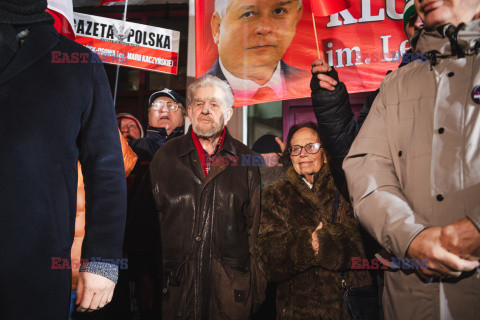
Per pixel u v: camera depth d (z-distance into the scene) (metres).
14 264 0.95
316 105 1.61
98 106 1.19
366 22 2.71
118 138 1.23
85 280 1.11
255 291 1.94
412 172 1.05
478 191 0.92
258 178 2.03
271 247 1.77
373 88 2.69
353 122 1.64
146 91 4.27
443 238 0.86
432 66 1.08
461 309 0.93
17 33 1.10
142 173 2.69
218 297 1.81
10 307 0.95
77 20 3.35
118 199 1.16
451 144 0.98
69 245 1.07
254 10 2.92
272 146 3.29
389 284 1.09
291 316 1.68
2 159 0.97
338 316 1.63
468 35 0.99
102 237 1.13
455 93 1.01
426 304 0.97
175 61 3.51
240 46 2.94
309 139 1.95
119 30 3.41
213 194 1.93
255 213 1.95
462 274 0.93
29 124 1.01
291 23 2.87
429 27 1.08
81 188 1.55
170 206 1.91
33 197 0.99
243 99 2.94
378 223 1.01
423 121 1.06
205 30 3.00
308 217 1.82
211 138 2.09
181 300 1.80
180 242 1.86
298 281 1.70
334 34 2.78
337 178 1.82
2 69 1.05
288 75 2.87
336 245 1.64
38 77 1.06
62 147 1.05
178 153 2.04
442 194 0.97
